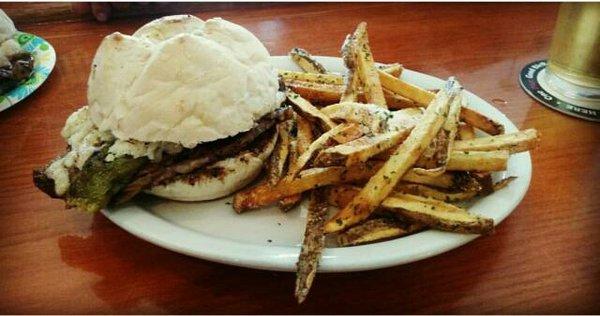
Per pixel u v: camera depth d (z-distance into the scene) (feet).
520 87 1.29
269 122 0.92
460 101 0.90
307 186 0.87
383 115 0.90
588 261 0.83
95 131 0.87
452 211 0.79
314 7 1.70
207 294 0.77
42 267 0.81
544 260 0.83
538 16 1.66
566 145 1.09
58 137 1.10
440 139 0.84
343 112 0.94
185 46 0.82
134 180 0.83
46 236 0.86
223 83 0.84
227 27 0.91
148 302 0.76
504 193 0.88
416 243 0.77
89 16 1.58
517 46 1.48
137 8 1.59
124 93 0.82
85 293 0.77
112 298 0.76
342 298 0.77
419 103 1.02
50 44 1.44
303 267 0.73
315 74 1.13
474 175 0.88
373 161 0.87
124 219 0.82
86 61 1.37
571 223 0.90
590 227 0.89
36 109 1.18
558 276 0.81
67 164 0.82
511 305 0.76
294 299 0.77
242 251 0.77
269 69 0.94
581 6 1.14
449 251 0.84
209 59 0.83
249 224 0.90
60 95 1.24
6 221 0.89
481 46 1.48
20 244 0.85
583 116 1.18
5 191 0.95
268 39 1.49
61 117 1.16
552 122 1.17
